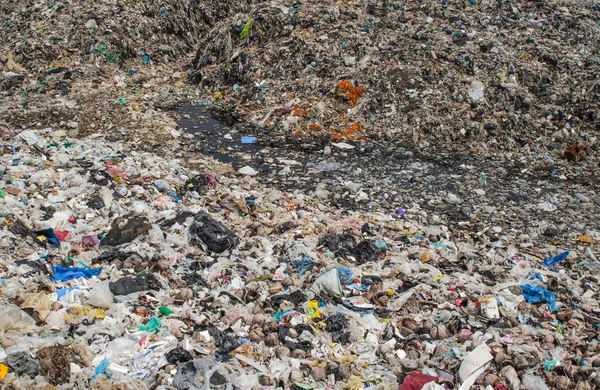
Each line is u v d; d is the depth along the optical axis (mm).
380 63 11641
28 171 7297
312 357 4691
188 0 15469
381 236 7043
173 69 13734
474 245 7059
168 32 14672
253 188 8312
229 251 6195
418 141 10484
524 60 11781
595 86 11148
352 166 9383
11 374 3967
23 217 6227
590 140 10359
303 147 10102
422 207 8125
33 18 13664
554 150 10297
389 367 4660
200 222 6430
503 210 8164
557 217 8023
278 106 11359
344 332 4984
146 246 6039
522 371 4629
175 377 4223
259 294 5469
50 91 11539
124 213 6742
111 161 8078
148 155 8859
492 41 12008
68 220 6359
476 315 5449
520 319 5449
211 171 8844
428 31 12289
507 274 6359
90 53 12898
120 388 4047
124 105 11227
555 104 11023
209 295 5387
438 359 4781
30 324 4570
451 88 11094
